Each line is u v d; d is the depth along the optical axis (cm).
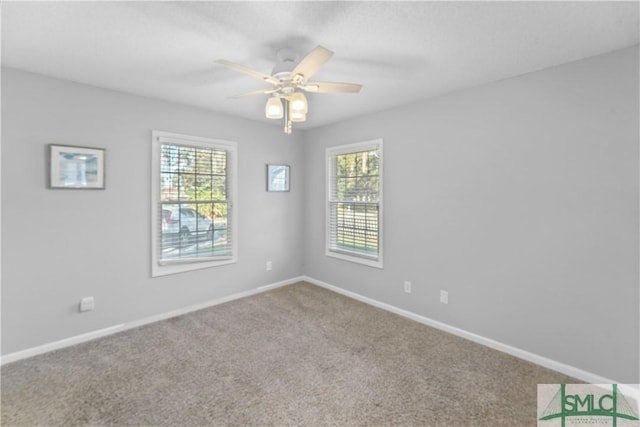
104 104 270
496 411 181
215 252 354
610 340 201
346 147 375
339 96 288
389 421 173
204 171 343
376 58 211
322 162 411
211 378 212
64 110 250
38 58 213
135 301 294
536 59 210
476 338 265
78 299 261
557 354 222
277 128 406
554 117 220
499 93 247
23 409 180
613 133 197
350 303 358
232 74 241
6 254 229
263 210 396
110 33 181
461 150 271
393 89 270
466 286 272
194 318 314
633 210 191
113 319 280
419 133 301
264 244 398
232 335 276
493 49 197
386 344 261
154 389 199
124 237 285
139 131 291
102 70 233
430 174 294
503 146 245
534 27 171
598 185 203
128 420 173
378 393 197
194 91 280
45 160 242
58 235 250
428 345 260
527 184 234
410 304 315
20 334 235
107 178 273
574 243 213
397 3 151
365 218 361
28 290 238
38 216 241
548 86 223
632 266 192
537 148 228
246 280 381
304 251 445
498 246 250
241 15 162
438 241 290
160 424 170
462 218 272
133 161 288
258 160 387
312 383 207
